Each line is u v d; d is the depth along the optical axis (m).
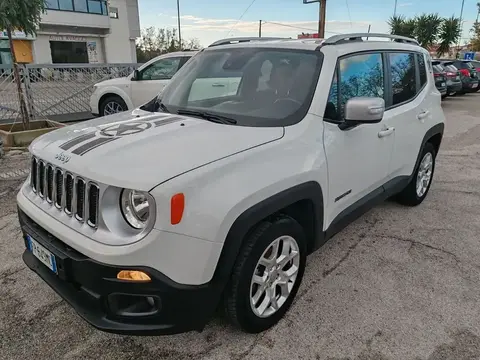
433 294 2.89
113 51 35.81
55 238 2.18
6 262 3.25
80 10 31.48
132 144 2.19
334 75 2.81
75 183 2.06
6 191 4.81
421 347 2.38
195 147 2.15
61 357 2.28
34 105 9.11
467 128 9.73
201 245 1.93
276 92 2.81
